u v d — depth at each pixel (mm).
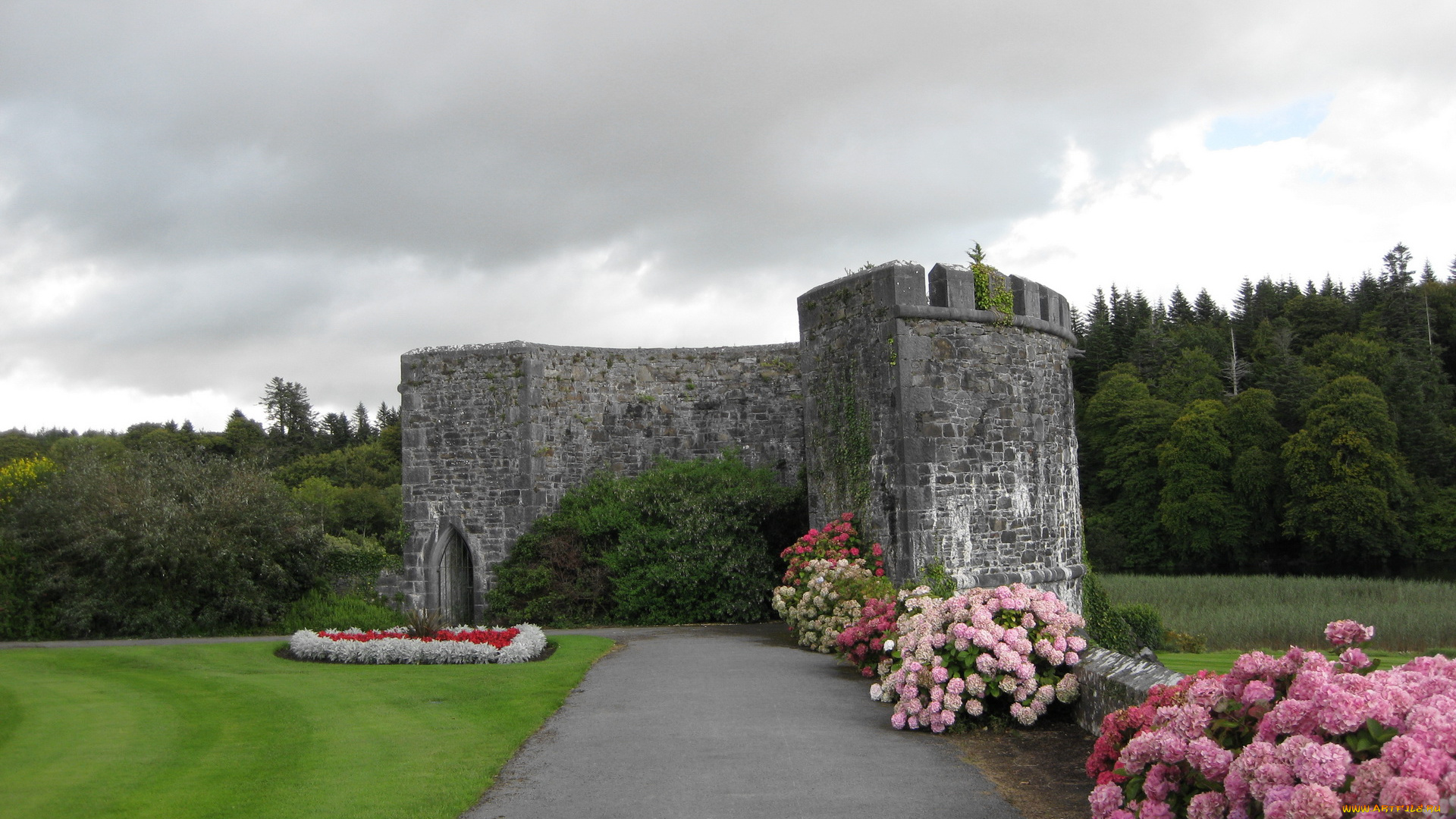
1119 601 29641
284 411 71375
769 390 20922
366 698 10156
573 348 20750
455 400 20406
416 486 20406
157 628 17922
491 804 6418
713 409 20969
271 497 19766
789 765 7191
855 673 11531
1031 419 16016
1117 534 44500
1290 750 3826
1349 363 47562
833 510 16172
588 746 7930
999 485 15359
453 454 20328
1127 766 4707
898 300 14719
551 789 6719
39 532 18594
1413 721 3725
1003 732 8148
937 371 14898
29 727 9023
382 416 77750
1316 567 40156
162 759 7789
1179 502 42062
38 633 17891
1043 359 16516
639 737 8211
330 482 53688
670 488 19438
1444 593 29891
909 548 14297
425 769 7309
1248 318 65438
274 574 18812
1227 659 17641
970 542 14906
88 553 17906
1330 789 3543
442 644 12742
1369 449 38125
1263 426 41906
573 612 19125
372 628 18219
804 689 10406
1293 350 58250
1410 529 38906
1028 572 15500
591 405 20734
